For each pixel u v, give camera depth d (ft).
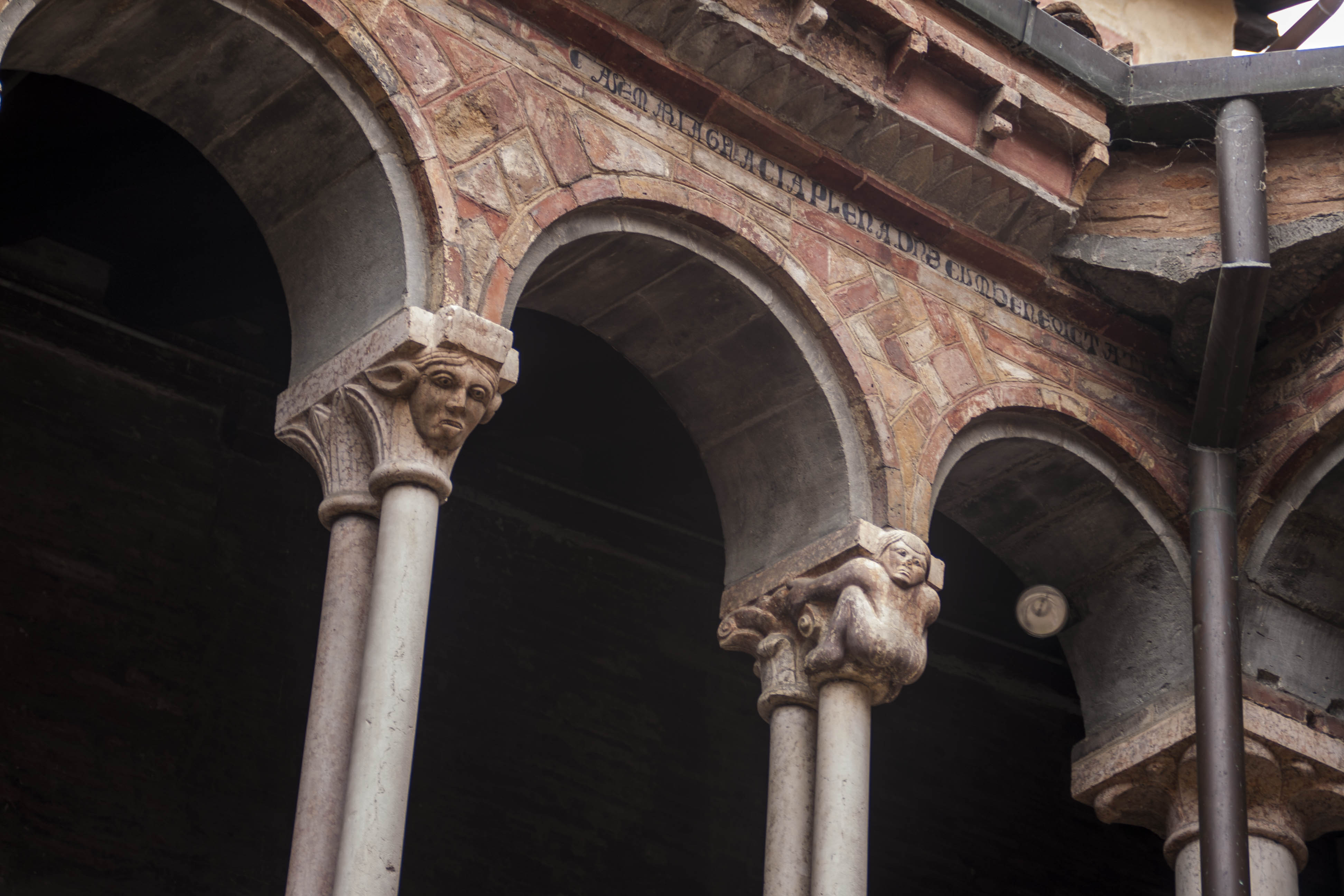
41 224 40.88
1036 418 37.27
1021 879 50.67
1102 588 38.83
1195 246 37.68
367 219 30.96
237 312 43.32
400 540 28.48
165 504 42.93
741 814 47.42
